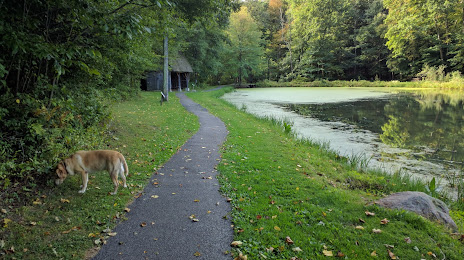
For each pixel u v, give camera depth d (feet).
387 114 62.69
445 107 71.82
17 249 11.30
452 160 30.71
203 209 15.34
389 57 161.99
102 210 14.74
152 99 72.84
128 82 64.69
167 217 14.42
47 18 17.03
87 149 21.15
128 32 15.43
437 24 131.85
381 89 134.41
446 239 13.08
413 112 65.21
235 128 39.78
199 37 120.57
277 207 15.47
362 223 14.16
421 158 31.48
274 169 21.93
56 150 16.79
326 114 62.80
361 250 11.92
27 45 13.23
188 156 25.46
